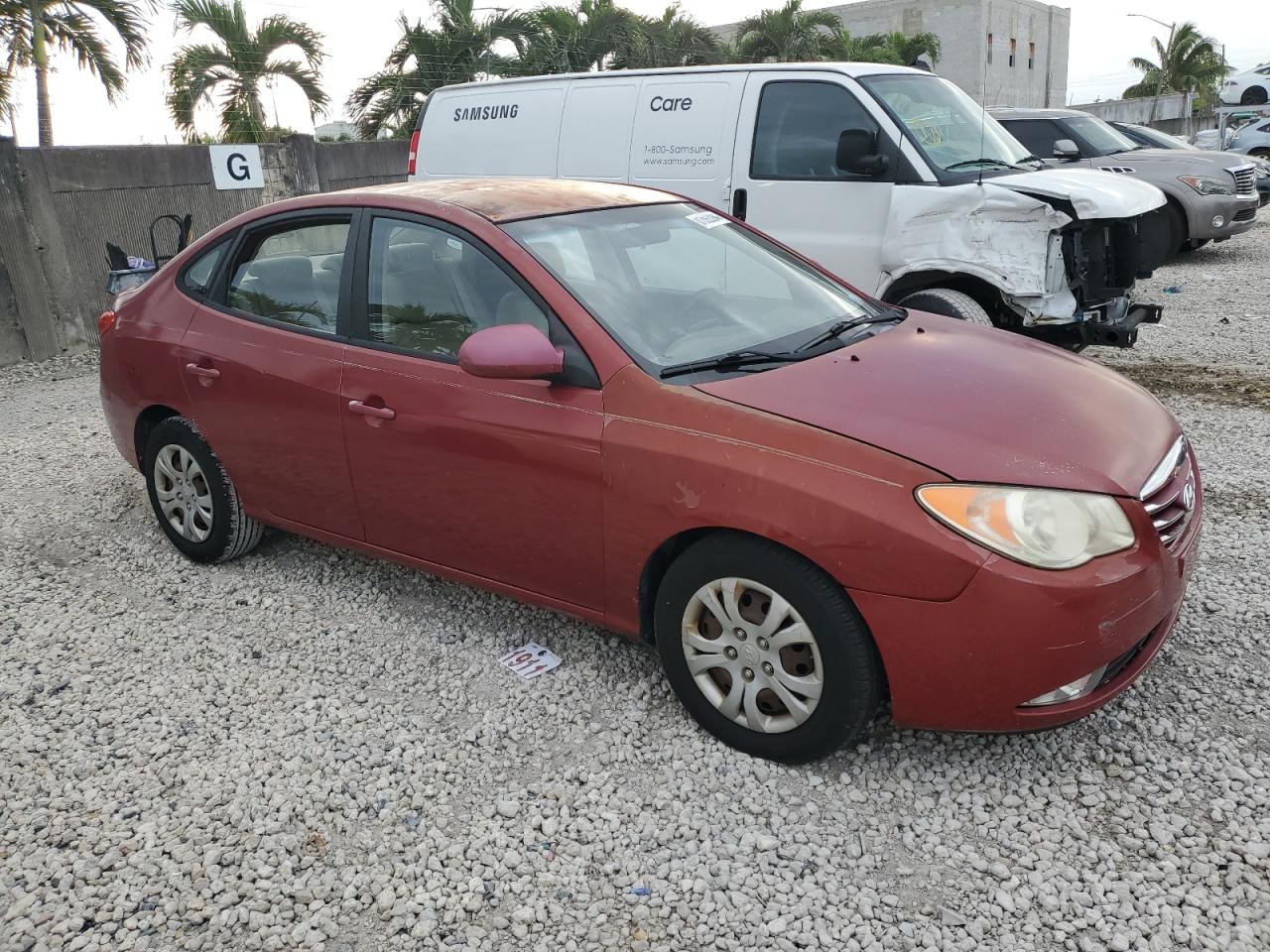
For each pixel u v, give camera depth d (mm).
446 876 2664
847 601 2721
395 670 3672
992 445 2705
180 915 2574
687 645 3070
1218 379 7172
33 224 9695
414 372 3512
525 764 3115
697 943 2420
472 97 8211
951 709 2684
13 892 2652
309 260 3953
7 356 9617
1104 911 2441
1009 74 57406
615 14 20688
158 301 4469
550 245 3465
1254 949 2303
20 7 13609
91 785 3078
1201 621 3736
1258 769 2920
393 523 3740
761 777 2973
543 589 3420
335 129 24516
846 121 6496
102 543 4938
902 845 2711
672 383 3021
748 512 2770
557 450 3152
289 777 3084
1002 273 5930
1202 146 30266
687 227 3949
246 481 4211
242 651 3852
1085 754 3035
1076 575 2561
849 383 3020
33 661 3826
